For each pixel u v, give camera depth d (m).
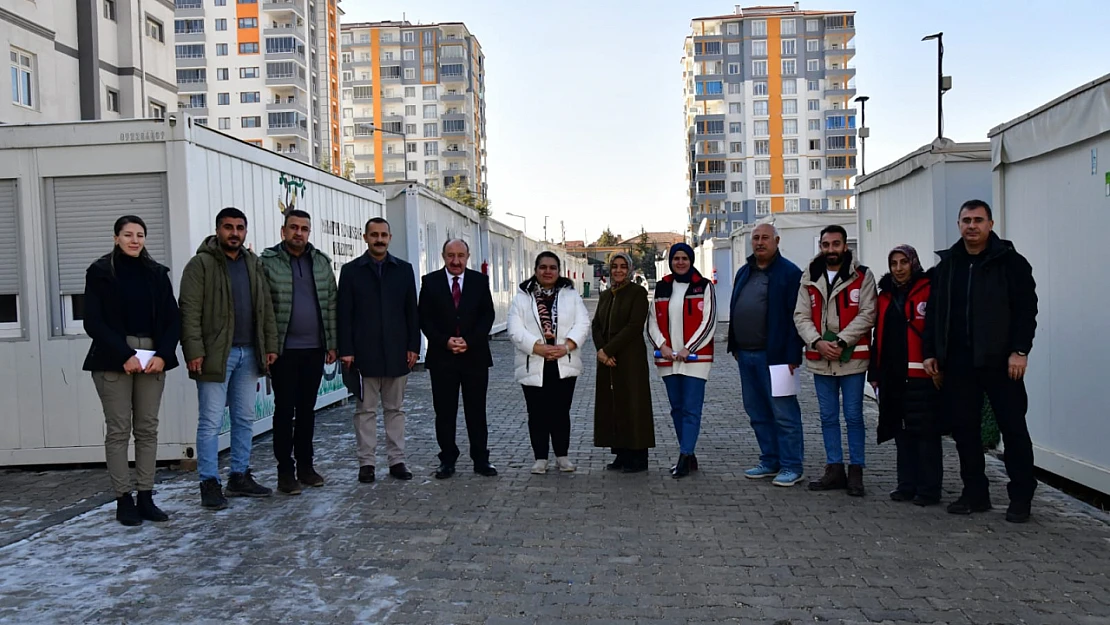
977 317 5.42
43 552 5.04
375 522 5.62
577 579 4.50
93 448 7.38
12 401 7.38
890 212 10.55
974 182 8.88
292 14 85.50
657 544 5.09
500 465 7.40
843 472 6.40
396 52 108.75
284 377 6.38
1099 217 5.80
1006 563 4.65
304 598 4.27
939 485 5.90
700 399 6.95
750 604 4.12
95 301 5.53
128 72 33.84
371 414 6.84
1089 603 4.07
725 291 27.16
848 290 6.18
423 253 15.90
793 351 6.45
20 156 7.28
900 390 5.96
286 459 6.38
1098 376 5.86
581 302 7.20
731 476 6.89
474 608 4.11
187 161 7.16
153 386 5.71
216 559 4.88
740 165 98.94
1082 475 6.02
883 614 3.97
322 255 6.72
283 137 85.44
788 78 98.69
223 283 6.01
